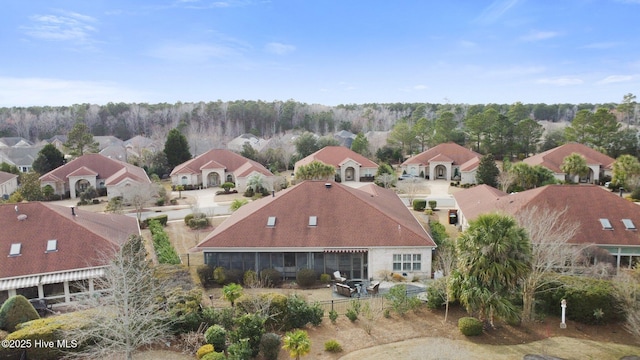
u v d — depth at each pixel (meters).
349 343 24.91
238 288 28.52
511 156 102.19
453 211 55.19
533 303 27.39
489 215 25.52
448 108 191.88
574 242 35.97
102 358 23.02
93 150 104.56
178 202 70.00
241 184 79.44
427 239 36.34
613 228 37.31
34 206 36.25
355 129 183.38
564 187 41.88
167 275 31.34
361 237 36.69
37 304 30.89
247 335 23.52
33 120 181.00
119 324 21.27
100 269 32.16
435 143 111.56
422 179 87.12
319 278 36.59
